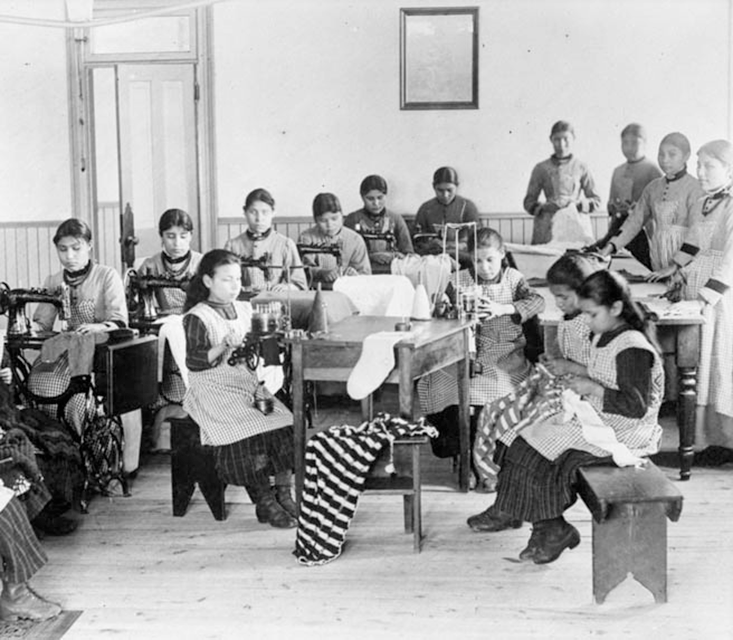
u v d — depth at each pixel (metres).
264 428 4.36
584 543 4.15
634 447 3.82
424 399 5.14
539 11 7.49
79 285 5.15
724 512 4.54
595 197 7.54
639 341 3.74
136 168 7.88
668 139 6.54
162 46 7.94
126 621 3.45
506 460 3.95
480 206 7.64
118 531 4.38
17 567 3.43
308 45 7.68
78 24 6.16
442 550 4.09
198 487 5.01
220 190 7.86
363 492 4.01
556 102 7.53
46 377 4.76
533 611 3.49
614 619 3.41
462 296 4.97
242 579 3.81
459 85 7.59
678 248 6.55
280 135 7.77
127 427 5.07
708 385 5.23
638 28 7.42
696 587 3.67
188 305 4.55
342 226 7.09
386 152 7.70
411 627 3.37
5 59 8.00
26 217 8.16
